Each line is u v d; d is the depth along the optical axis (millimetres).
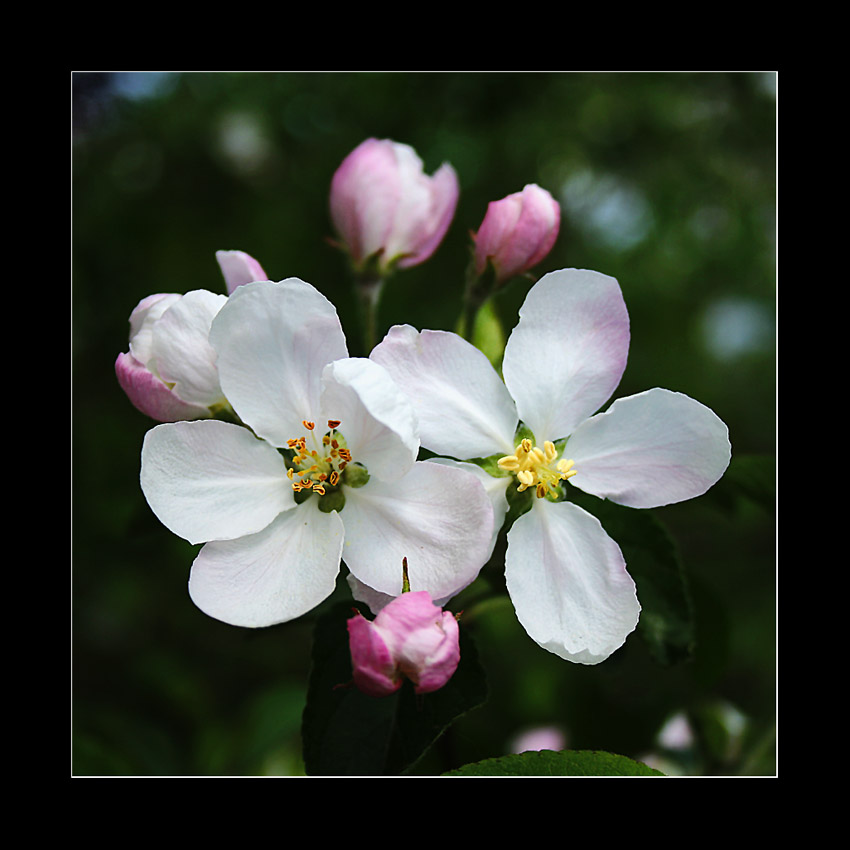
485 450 343
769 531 536
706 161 616
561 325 346
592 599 341
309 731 342
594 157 607
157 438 339
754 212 617
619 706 425
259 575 339
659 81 597
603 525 353
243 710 443
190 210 577
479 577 354
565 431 347
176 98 579
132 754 427
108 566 499
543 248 365
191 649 501
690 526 540
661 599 352
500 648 459
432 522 337
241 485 342
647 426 345
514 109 590
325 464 342
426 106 587
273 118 586
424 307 534
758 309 626
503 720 453
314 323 339
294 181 587
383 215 379
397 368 340
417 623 328
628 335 345
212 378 346
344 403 336
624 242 608
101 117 566
